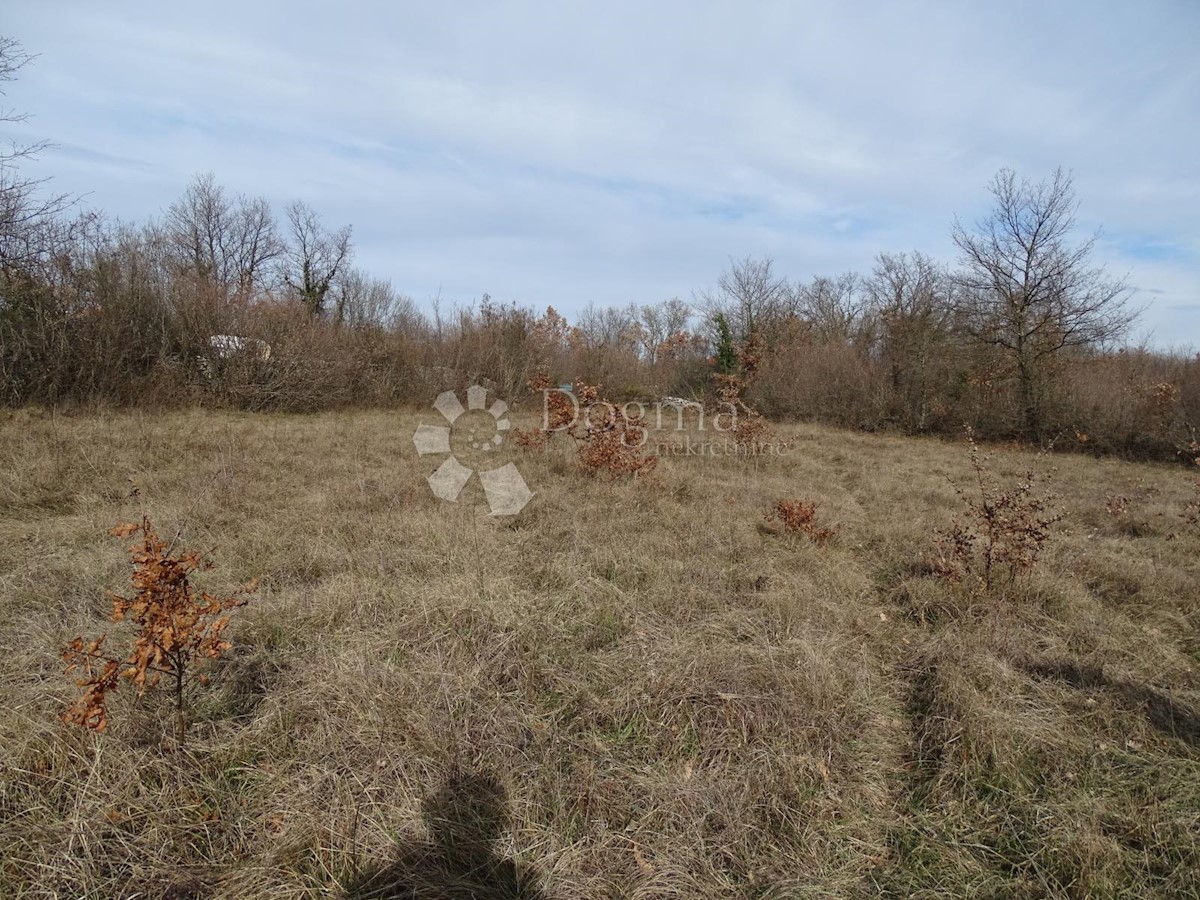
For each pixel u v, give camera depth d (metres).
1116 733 3.15
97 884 2.08
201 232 26.72
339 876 2.17
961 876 2.35
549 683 3.30
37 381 11.52
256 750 2.68
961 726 3.02
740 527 6.08
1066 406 14.67
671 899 2.18
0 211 11.38
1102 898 2.23
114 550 4.77
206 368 14.48
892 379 17.69
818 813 2.60
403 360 18.55
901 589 4.91
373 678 3.04
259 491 6.56
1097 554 5.77
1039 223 15.06
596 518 6.14
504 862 2.29
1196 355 15.02
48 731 2.56
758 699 3.11
